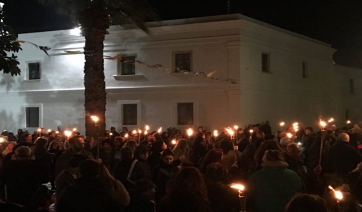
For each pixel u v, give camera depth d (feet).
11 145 41.37
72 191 19.61
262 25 92.02
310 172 38.24
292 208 12.96
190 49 90.33
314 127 110.42
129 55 95.66
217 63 88.02
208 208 18.06
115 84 96.94
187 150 39.91
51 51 101.81
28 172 27.86
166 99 92.73
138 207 22.98
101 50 64.64
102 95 65.00
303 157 48.19
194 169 18.84
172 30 91.09
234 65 86.63
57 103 101.45
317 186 31.48
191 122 90.89
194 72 87.56
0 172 28.76
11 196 27.76
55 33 100.37
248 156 36.60
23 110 104.68
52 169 39.91
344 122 125.39
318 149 39.50
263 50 93.04
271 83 95.20
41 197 20.35
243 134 62.69
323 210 12.78
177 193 18.26
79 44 98.99
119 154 42.93
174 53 91.81
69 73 100.01
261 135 49.88
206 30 88.84
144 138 51.85
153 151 36.22
